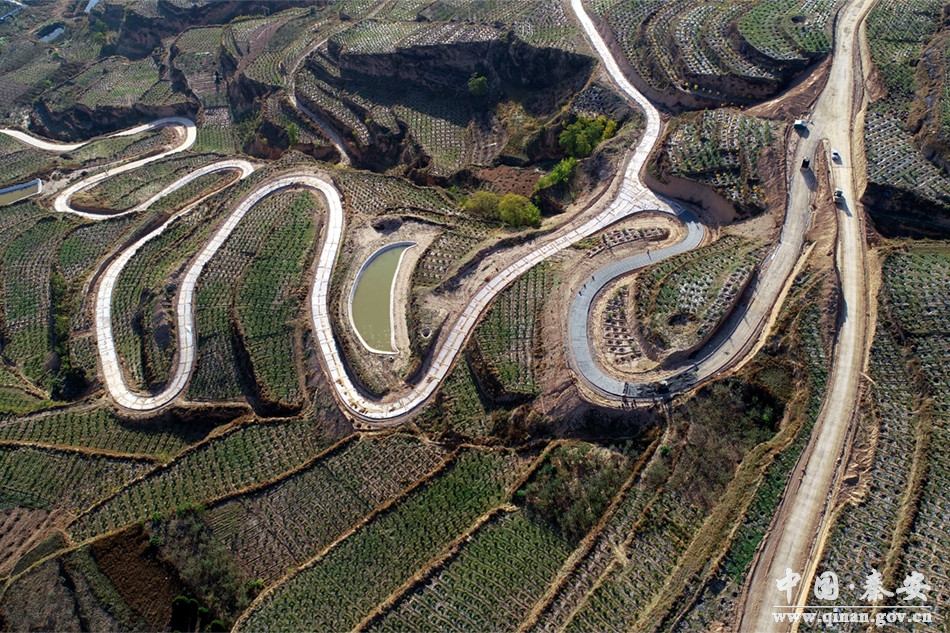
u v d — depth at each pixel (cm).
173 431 7331
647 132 8906
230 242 8844
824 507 5166
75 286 9094
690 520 5319
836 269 6475
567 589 5122
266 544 6006
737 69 8775
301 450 6775
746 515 5144
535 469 5981
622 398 6066
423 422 6706
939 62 7950
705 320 6250
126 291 8812
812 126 7850
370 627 5138
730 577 4875
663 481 5553
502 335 6900
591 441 6066
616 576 5078
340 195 9506
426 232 8506
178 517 6116
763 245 6881
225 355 7694
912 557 4756
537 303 7069
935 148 7138
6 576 5912
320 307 7844
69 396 7856
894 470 5244
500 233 8175
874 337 6038
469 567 5425
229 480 6550
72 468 6844
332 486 6334
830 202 7038
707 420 5781
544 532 5638
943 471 5150
